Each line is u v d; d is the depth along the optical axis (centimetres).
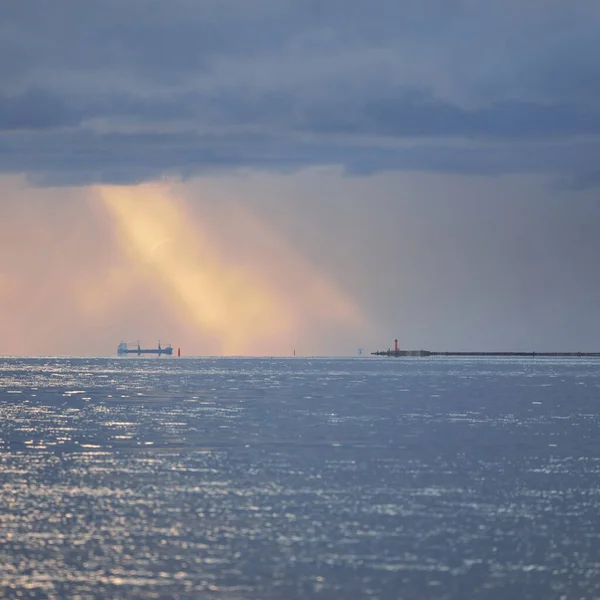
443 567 14962
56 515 18388
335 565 15025
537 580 14375
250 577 14400
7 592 13688
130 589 13825
